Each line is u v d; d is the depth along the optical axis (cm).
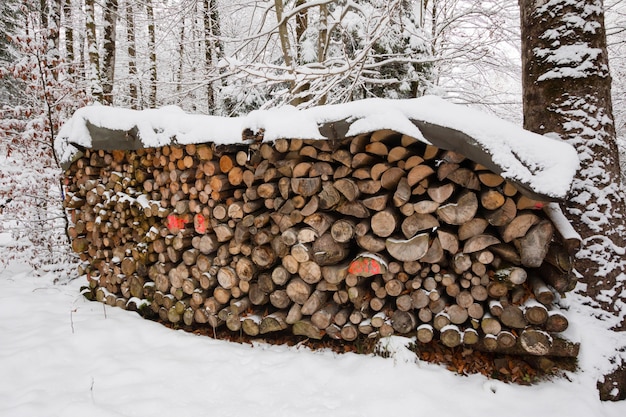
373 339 274
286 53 599
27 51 504
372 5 712
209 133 285
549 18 290
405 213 250
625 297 263
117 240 379
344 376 248
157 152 330
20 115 548
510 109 763
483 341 248
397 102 235
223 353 286
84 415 216
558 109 282
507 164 204
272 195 283
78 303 395
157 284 347
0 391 244
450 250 245
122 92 1025
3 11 900
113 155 367
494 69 752
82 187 394
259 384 247
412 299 258
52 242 540
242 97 823
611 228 269
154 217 347
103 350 295
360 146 248
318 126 248
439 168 238
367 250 266
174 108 344
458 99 765
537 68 296
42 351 287
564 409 214
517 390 232
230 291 312
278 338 307
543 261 254
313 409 221
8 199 494
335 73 480
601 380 232
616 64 860
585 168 273
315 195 270
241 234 296
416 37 706
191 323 329
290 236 277
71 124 385
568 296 266
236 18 1052
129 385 248
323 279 282
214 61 884
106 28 816
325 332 284
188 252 324
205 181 312
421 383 235
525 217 230
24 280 487
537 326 238
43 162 520
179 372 262
